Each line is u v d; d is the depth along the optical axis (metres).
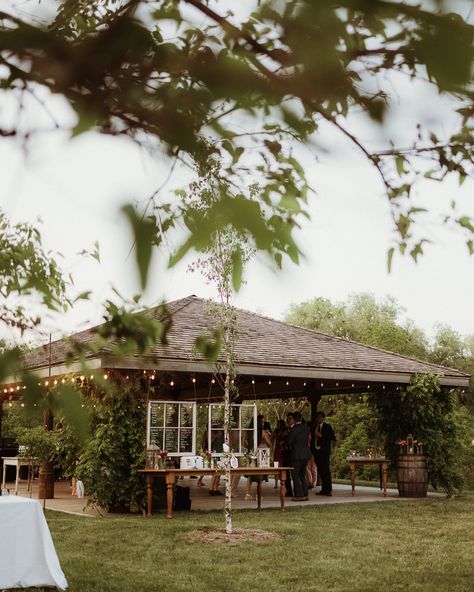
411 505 12.38
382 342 27.06
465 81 0.58
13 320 1.25
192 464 10.84
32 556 5.75
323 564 7.04
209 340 1.22
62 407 0.74
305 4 0.58
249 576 6.45
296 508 11.80
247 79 0.65
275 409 28.48
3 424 17.28
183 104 0.70
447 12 0.57
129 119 0.73
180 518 10.30
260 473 11.07
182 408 11.72
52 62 0.68
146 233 0.61
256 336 14.83
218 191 0.72
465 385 15.25
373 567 6.93
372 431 19.03
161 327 1.15
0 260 1.82
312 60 0.61
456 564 7.11
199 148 0.75
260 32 0.68
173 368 10.54
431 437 14.52
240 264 0.72
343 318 34.69
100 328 1.12
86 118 0.70
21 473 17.69
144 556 7.32
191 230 0.67
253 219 0.67
